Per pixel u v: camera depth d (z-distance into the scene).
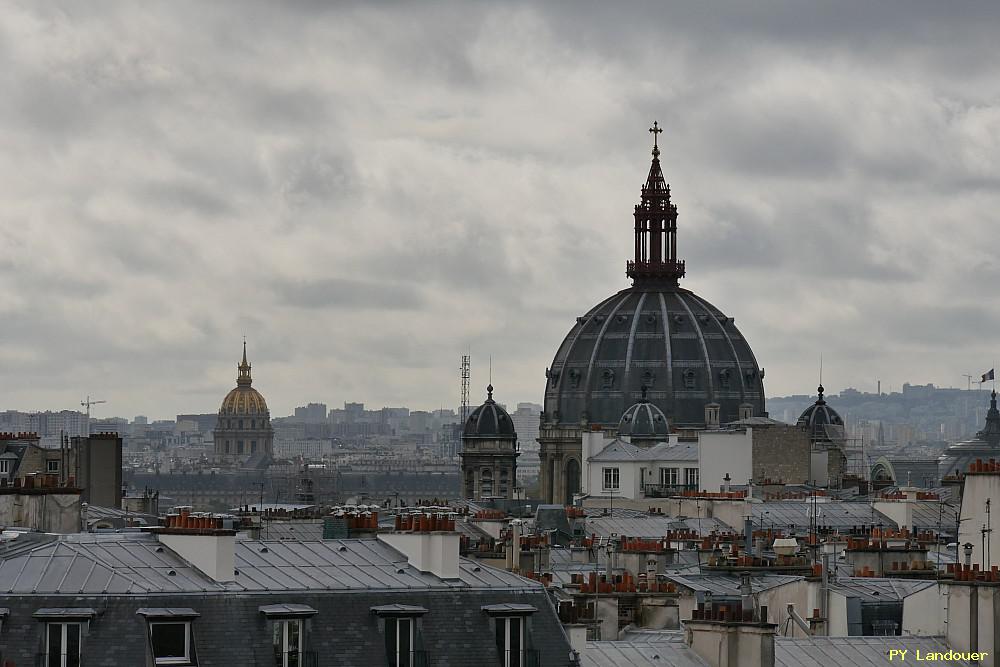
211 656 154.00
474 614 164.50
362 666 158.62
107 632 152.75
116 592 154.88
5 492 197.38
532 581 172.38
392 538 171.38
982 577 189.88
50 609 152.50
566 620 176.50
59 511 198.88
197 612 155.25
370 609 161.00
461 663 162.00
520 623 165.38
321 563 167.38
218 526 172.50
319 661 157.50
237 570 162.88
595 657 175.12
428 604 163.50
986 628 188.62
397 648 160.62
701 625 177.75
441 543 168.38
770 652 175.75
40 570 157.88
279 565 165.62
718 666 176.38
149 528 179.25
